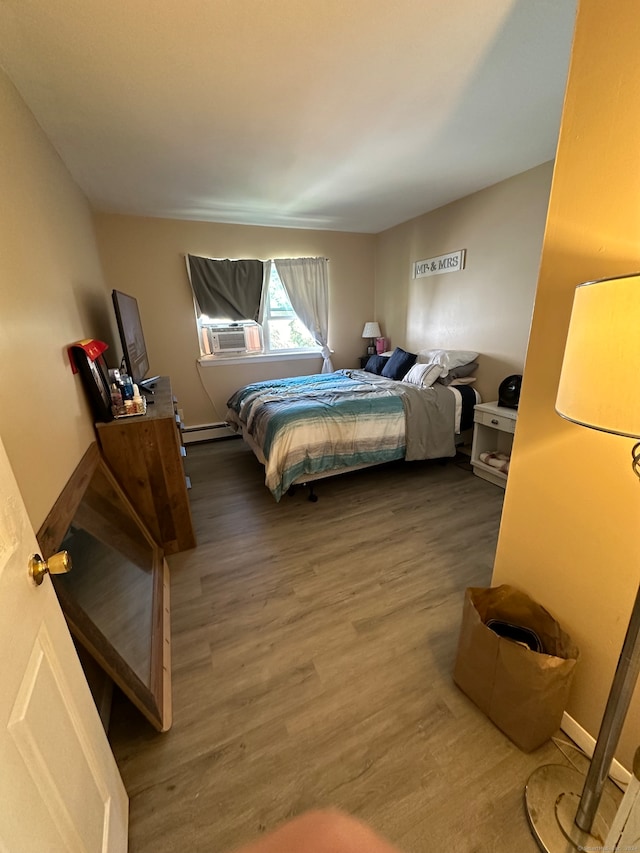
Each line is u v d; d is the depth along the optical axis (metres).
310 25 1.33
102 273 3.33
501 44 1.45
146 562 1.83
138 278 3.72
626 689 0.80
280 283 4.44
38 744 0.58
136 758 1.16
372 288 4.86
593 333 0.65
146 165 2.46
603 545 1.03
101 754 0.86
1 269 1.15
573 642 1.15
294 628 1.64
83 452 1.70
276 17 1.29
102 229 3.48
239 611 1.75
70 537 1.28
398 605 1.76
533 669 1.04
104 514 1.67
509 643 1.09
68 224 2.24
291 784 1.09
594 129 0.88
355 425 2.78
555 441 1.11
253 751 1.17
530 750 1.14
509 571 1.34
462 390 3.30
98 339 2.62
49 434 1.30
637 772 0.74
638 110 0.80
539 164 2.67
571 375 0.71
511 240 2.99
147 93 1.70
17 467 1.01
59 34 1.32
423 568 2.01
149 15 1.25
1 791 0.47
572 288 0.99
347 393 3.16
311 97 1.77
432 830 0.98
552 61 1.55
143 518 2.12
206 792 1.07
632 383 0.60
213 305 4.03
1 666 0.52
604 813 1.00
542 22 1.34
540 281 1.06
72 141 2.08
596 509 1.03
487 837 0.97
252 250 4.14
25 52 1.39
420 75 1.63
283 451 2.54
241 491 3.01
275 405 2.90
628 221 0.85
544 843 0.94
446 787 1.07
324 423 2.66
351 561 2.08
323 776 1.10
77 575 1.25
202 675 1.43
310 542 2.28
